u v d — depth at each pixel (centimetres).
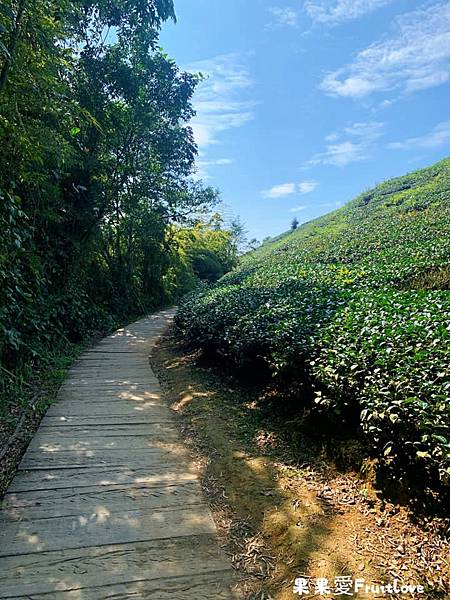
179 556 189
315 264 927
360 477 235
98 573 177
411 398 196
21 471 263
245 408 369
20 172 430
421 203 1492
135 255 1212
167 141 964
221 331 482
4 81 345
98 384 461
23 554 186
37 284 517
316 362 294
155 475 263
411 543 182
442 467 178
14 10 347
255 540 201
